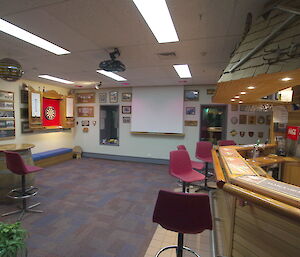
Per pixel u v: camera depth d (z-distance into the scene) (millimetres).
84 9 1827
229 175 1488
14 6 1779
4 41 2631
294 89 3383
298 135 3182
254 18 1881
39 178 4617
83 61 3545
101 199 3471
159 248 2209
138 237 2398
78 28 2221
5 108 4852
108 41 2582
